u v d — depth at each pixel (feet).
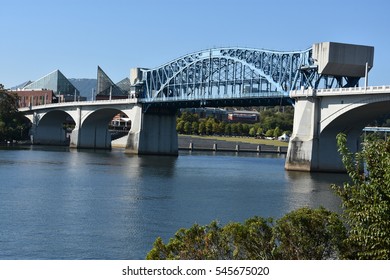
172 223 192.75
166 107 622.54
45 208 214.69
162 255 86.69
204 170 420.77
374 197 76.28
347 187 82.58
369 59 431.84
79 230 176.14
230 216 209.46
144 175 361.10
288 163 431.43
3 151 569.64
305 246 84.17
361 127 425.28
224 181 338.34
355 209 79.36
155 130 628.28
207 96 536.01
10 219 190.19
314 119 418.10
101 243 159.74
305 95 422.00
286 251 84.69
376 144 80.12
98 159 504.43
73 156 535.19
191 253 83.76
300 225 85.15
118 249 153.48
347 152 81.71
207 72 568.00
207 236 85.05
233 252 83.87
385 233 74.84
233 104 535.60
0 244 155.12
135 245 158.51
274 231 86.38
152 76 631.97
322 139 420.36
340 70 428.97
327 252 85.40
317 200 256.52
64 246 154.92
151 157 582.35
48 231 173.27
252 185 318.24
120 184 303.48
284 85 478.59
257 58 511.40
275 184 325.21
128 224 188.24
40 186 281.54
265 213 217.36
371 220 76.13
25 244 155.94
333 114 405.80
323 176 384.88
